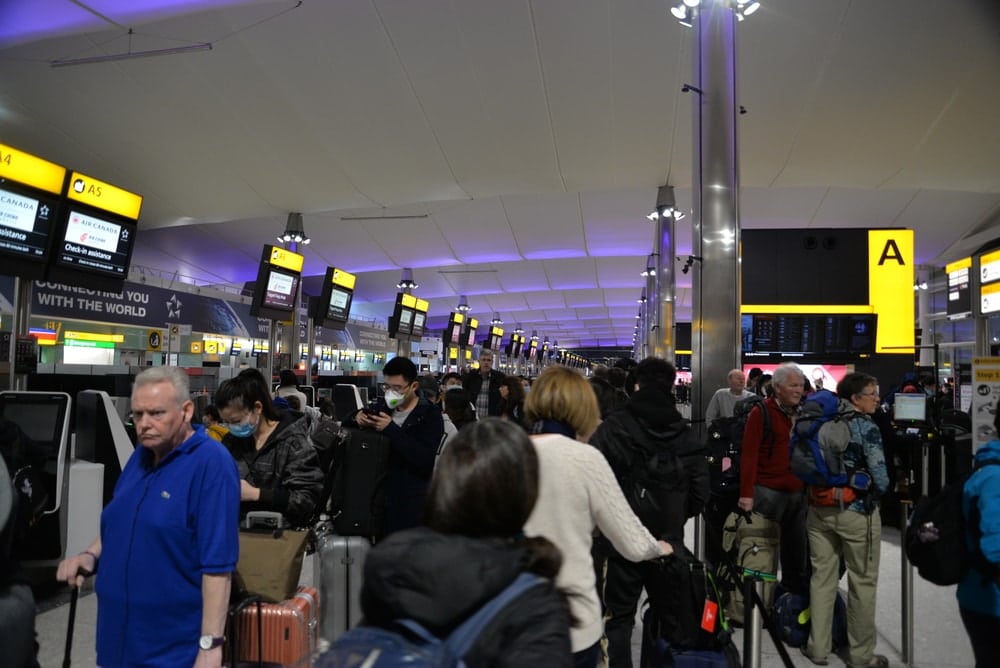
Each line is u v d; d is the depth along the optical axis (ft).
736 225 26.27
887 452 17.72
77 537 16.96
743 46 44.16
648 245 113.60
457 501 4.04
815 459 12.81
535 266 143.43
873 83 47.62
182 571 7.41
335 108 54.44
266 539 10.03
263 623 9.25
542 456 7.57
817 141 55.42
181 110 54.19
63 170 26.68
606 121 55.26
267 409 12.03
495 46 46.96
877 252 42.37
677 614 9.63
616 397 19.07
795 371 14.26
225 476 7.64
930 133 53.52
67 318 62.28
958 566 8.38
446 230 108.78
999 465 8.13
